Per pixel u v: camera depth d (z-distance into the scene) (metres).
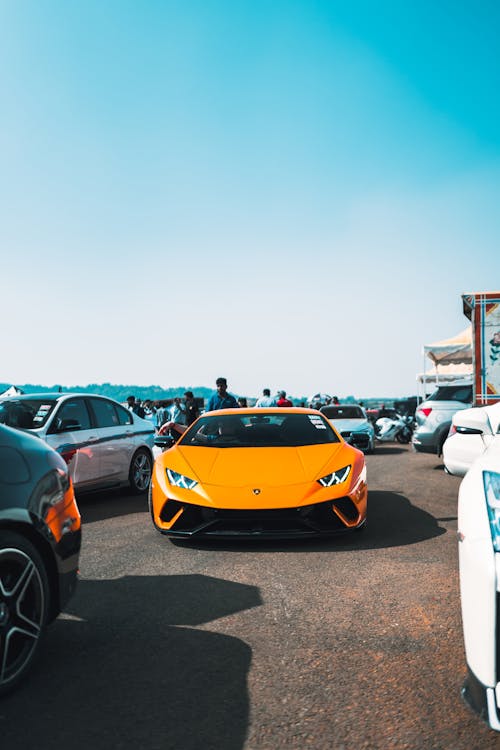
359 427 14.62
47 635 3.22
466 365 21.92
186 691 2.57
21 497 2.68
